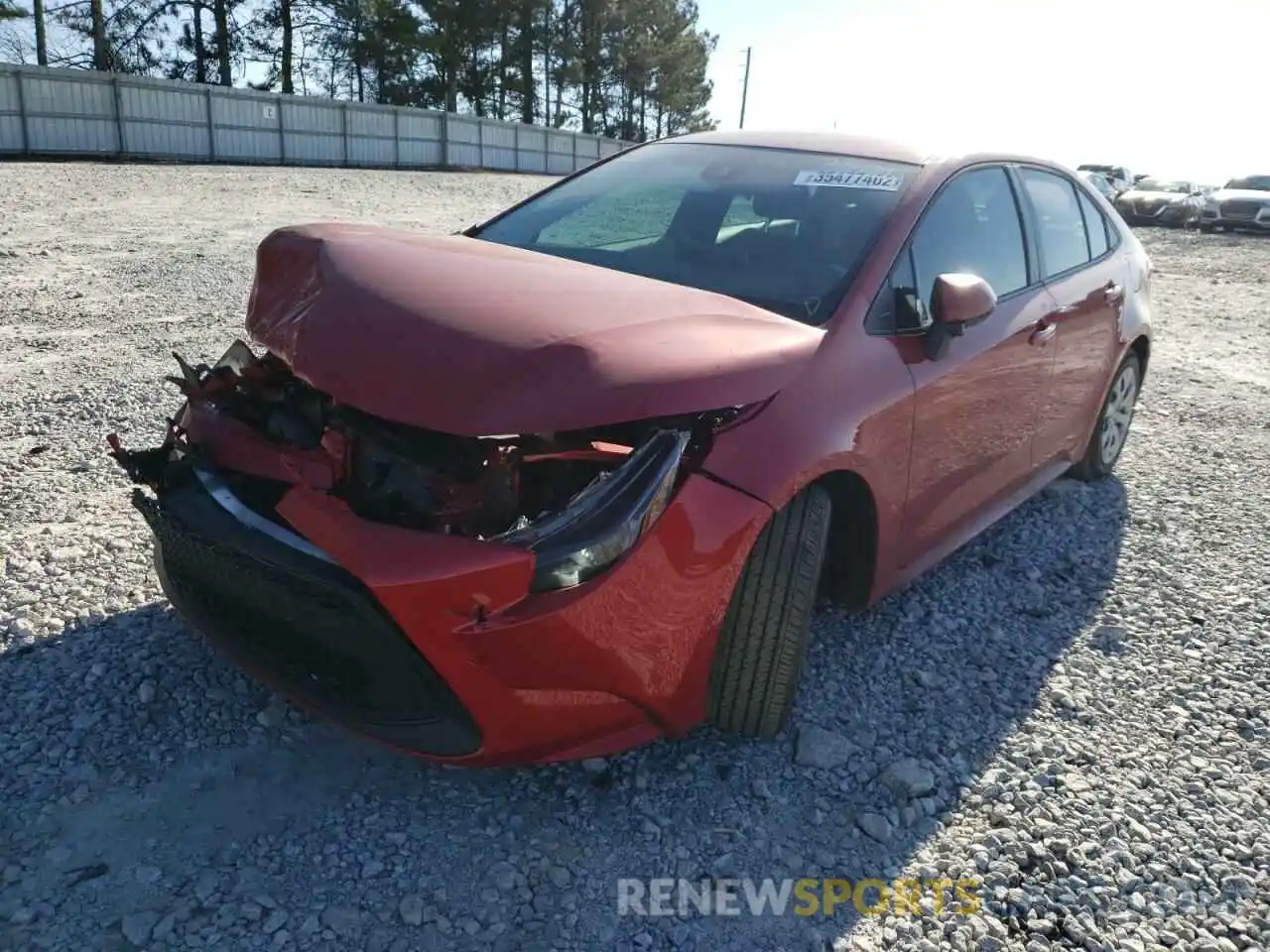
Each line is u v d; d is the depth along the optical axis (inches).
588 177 165.0
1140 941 94.3
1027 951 92.0
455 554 86.7
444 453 95.5
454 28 1988.2
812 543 109.3
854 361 116.9
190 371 116.8
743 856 100.9
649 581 94.6
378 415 90.2
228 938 86.7
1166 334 431.8
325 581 90.0
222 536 97.4
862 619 148.2
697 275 130.6
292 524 93.6
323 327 98.6
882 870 101.0
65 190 714.8
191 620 112.3
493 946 88.4
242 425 107.3
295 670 100.3
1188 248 874.1
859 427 113.7
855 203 137.9
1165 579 170.9
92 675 119.4
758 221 138.3
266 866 94.7
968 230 147.3
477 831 101.1
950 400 132.2
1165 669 142.1
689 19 2539.4
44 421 209.8
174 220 589.3
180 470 109.3
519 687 91.2
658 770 111.9
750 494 101.3
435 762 95.4
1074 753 121.3
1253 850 107.3
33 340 288.0
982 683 134.9
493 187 1111.6
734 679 110.2
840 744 117.5
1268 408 298.7
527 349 90.7
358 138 1483.8
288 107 1389.0
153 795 102.3
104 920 87.3
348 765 109.0
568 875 96.6
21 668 120.0
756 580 107.2
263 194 796.6
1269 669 143.8
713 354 99.7
